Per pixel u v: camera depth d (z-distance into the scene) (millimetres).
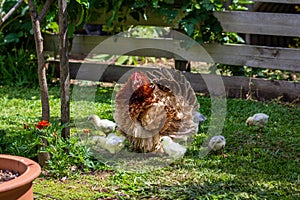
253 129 3988
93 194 2836
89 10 5535
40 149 3154
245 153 3482
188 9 5047
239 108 4633
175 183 2967
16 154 3277
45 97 3242
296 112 4531
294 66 5031
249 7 5781
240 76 5262
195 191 2832
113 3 5387
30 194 2453
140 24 5535
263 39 6496
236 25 5109
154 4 5117
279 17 4961
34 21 3129
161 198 2771
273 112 4520
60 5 3100
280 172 3121
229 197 2740
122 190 2885
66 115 3281
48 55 5961
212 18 5145
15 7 3805
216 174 3098
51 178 3070
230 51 5227
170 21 5184
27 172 2424
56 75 5797
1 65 5660
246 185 2908
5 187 2244
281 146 3615
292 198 2736
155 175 3107
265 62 5133
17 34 5613
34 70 5652
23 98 5016
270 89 5098
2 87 5473
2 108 4641
